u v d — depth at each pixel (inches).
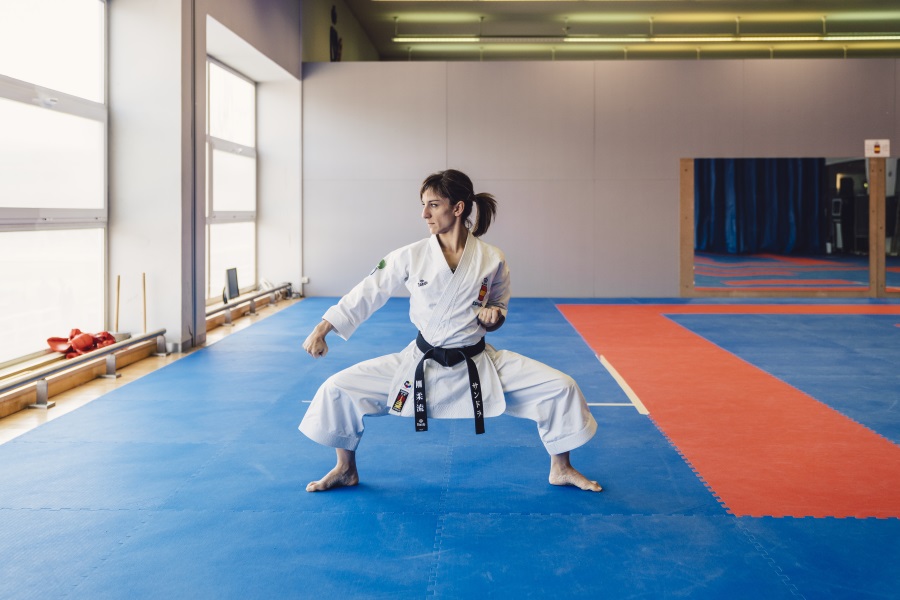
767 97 459.2
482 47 636.7
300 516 125.1
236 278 377.4
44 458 154.3
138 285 276.4
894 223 462.9
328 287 472.1
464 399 126.4
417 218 468.4
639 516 125.3
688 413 191.9
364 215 468.1
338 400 131.8
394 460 155.2
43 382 196.7
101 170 269.1
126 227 275.3
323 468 149.5
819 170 462.3
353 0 514.3
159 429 176.4
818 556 110.1
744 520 123.5
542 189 465.7
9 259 218.4
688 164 462.6
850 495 134.6
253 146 458.3
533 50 647.1
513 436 172.7
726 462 153.3
